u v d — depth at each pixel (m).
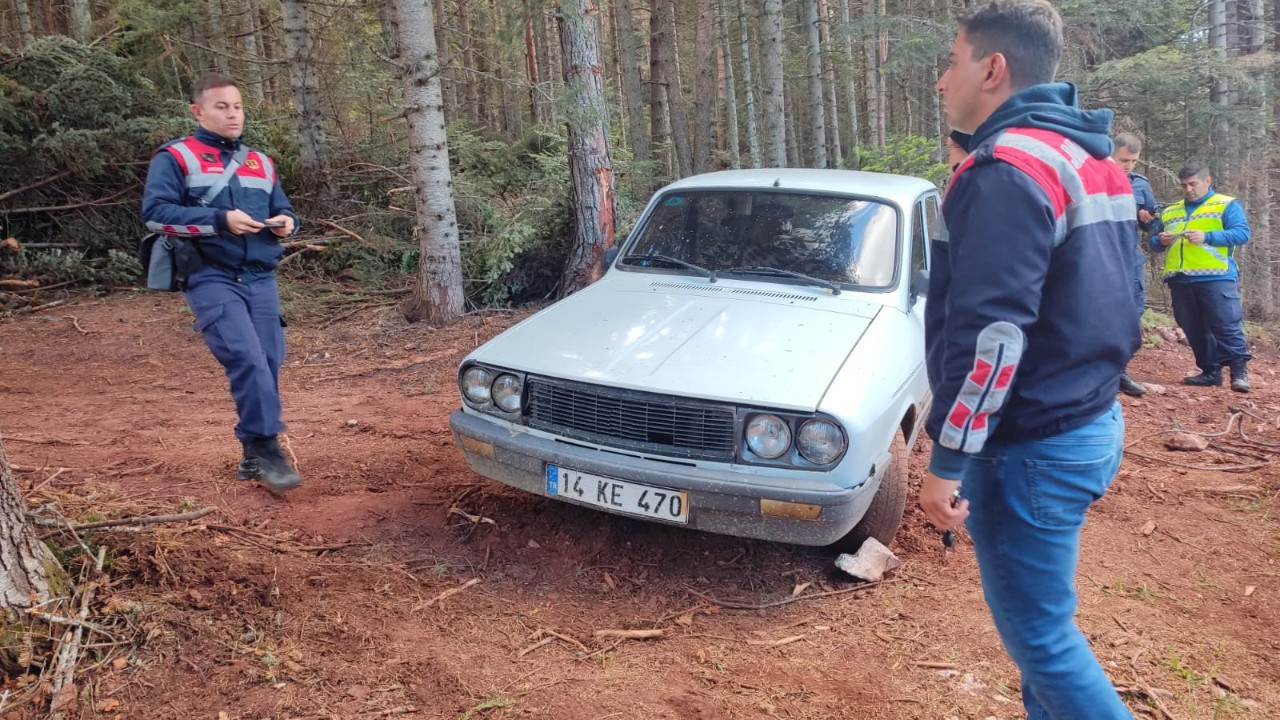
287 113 12.90
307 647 2.85
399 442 4.96
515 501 4.05
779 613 3.31
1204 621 3.29
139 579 2.97
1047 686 2.05
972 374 1.79
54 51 10.01
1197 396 6.72
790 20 23.86
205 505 3.77
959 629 3.17
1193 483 4.74
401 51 7.55
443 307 7.88
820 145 15.59
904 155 10.19
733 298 3.97
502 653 2.96
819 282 4.04
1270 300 14.49
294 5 10.68
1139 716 2.68
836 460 2.98
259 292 3.84
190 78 12.82
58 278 9.27
